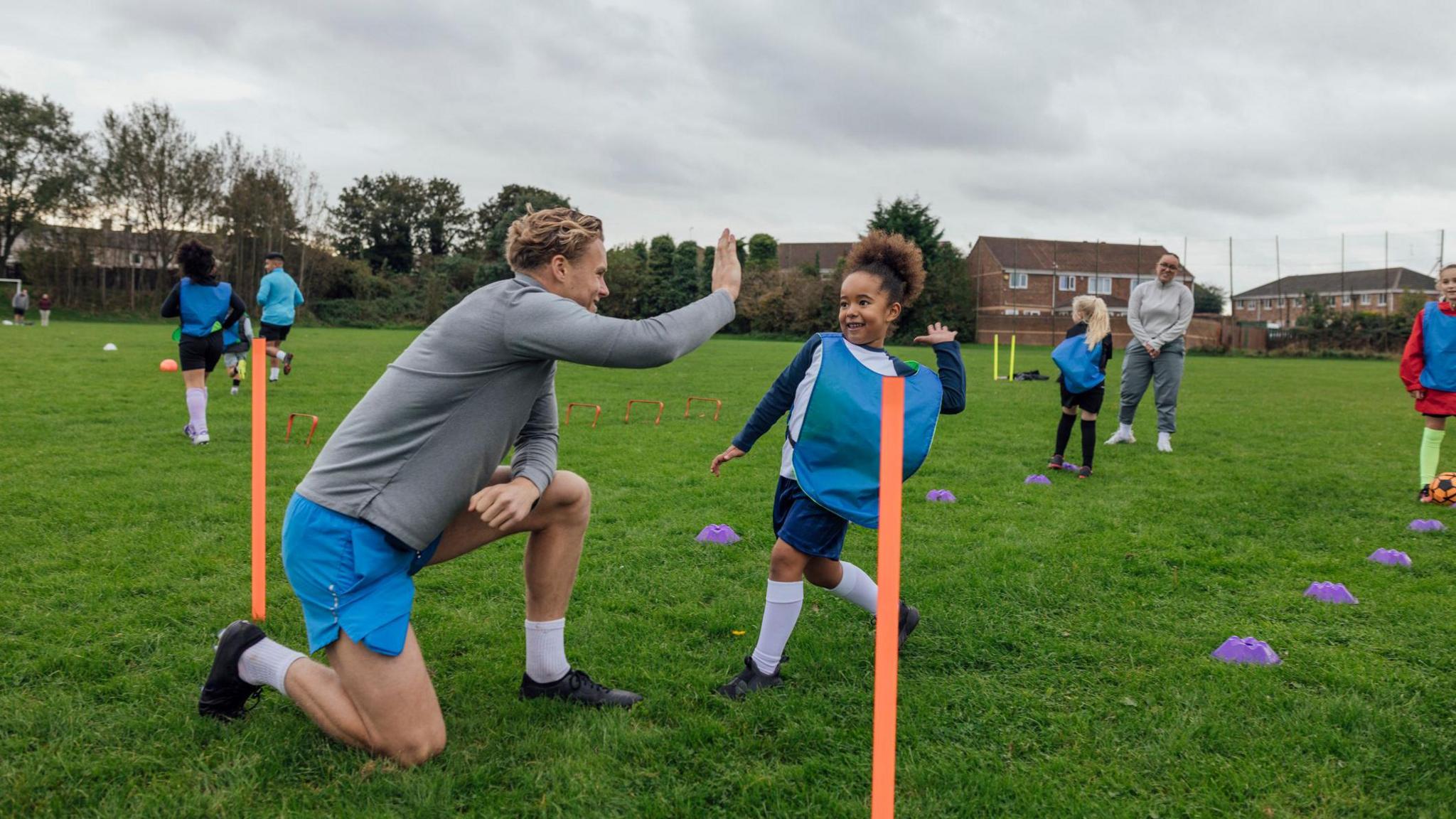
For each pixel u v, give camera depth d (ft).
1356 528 17.95
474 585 13.46
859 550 15.97
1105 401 45.42
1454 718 9.46
